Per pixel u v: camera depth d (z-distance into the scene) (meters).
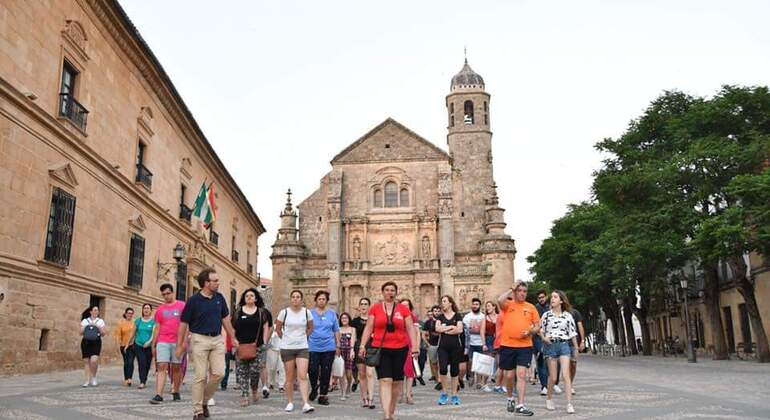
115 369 22.38
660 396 14.20
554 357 11.98
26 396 12.51
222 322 10.70
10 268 16.56
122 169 25.42
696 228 31.20
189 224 34.59
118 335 16.59
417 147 53.91
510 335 11.38
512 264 50.00
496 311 16.72
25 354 17.52
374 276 51.59
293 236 52.09
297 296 12.04
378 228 52.62
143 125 27.80
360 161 54.06
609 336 90.44
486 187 59.78
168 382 17.25
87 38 21.75
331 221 52.06
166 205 31.44
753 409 11.50
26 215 17.48
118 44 24.48
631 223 34.31
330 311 13.80
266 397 14.59
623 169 37.19
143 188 27.12
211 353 10.45
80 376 18.27
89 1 21.50
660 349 57.94
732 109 31.84
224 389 16.80
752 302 31.38
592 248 42.25
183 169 34.31
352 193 53.59
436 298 49.97
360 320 16.45
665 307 56.25
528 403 13.16
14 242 16.86
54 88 19.36
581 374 23.31
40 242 18.28
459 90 62.88
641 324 48.75
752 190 26.81
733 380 19.34
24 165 17.36
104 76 23.39
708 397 13.80
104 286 23.14
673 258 34.78
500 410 11.88
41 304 18.39
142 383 15.46
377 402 13.67
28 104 17.22
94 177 22.25
